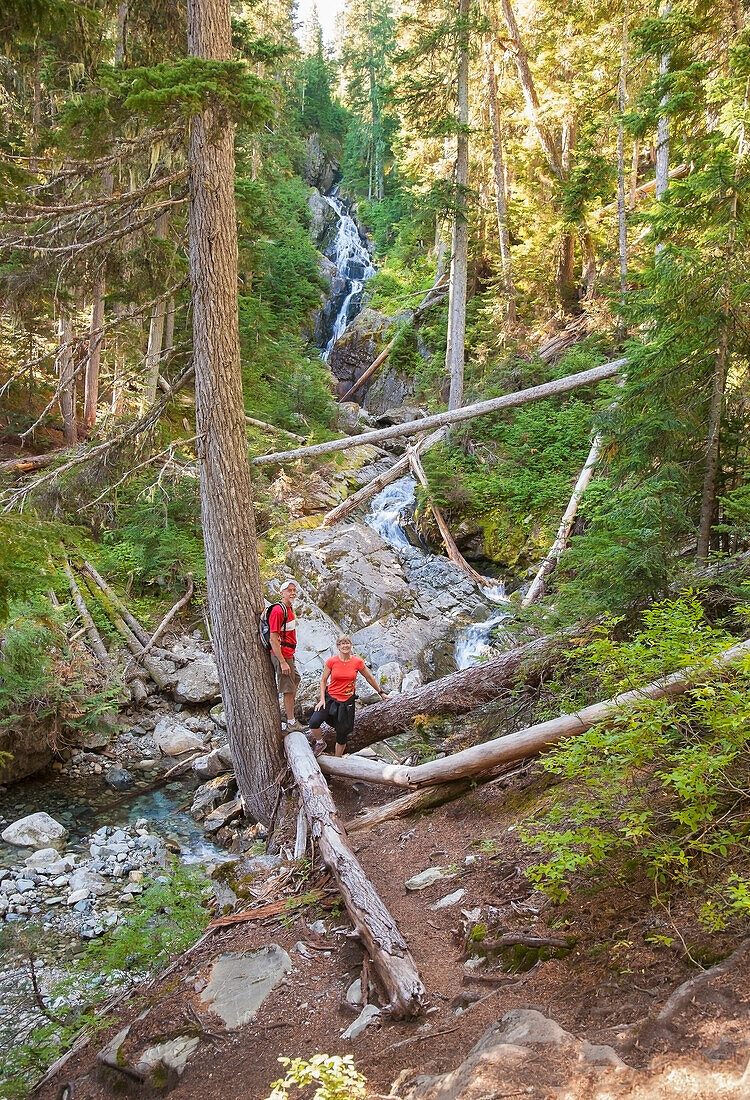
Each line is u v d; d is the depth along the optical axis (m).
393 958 4.27
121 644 12.88
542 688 7.42
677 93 12.68
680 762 3.95
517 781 6.55
